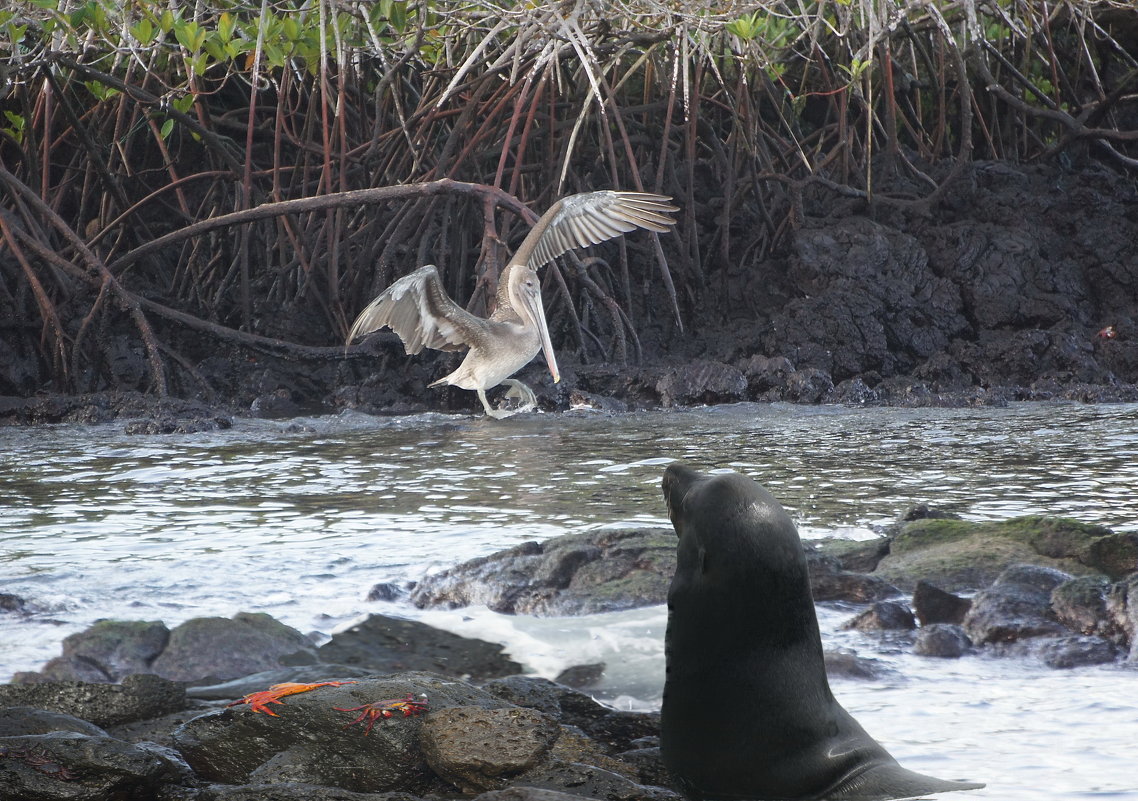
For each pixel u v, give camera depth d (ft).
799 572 13.85
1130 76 72.59
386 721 14.55
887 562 23.49
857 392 52.75
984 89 77.82
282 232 65.82
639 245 67.82
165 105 60.75
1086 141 72.90
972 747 14.66
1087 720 15.62
